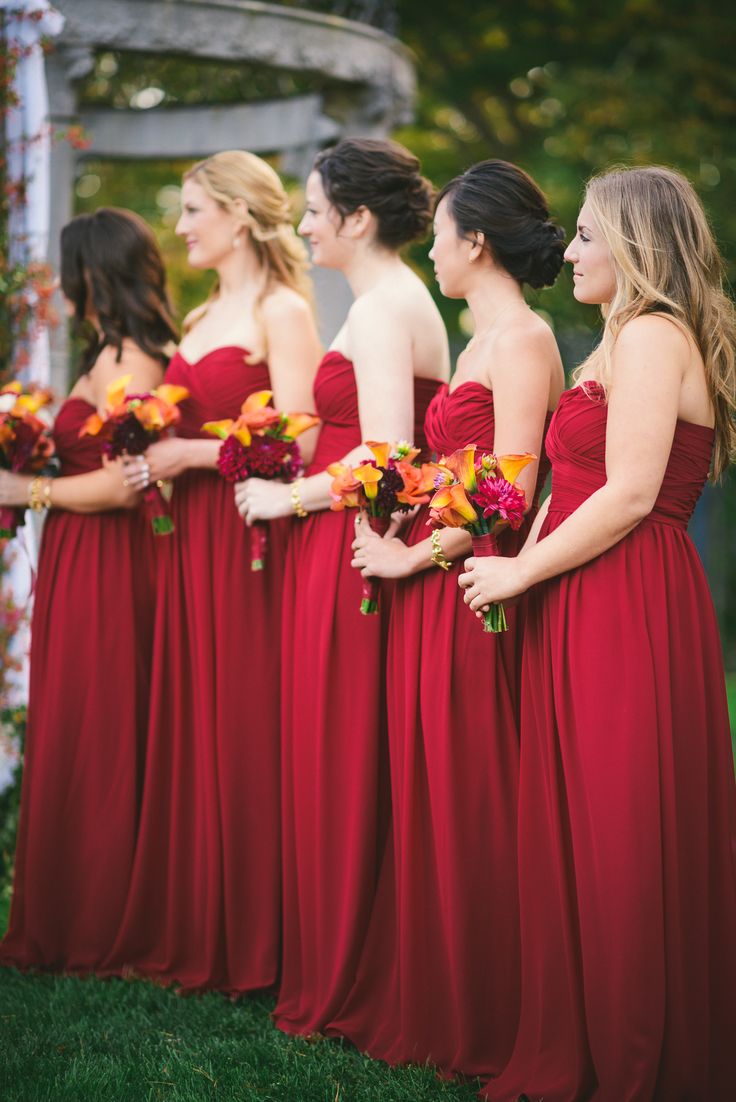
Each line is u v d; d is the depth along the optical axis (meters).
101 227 5.11
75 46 6.46
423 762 3.99
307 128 7.75
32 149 5.78
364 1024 4.08
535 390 3.84
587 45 14.77
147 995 4.54
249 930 4.64
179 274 14.13
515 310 3.96
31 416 5.02
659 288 3.43
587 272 3.59
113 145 8.11
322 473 4.40
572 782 3.46
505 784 3.83
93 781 4.93
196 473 4.88
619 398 3.38
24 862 4.99
